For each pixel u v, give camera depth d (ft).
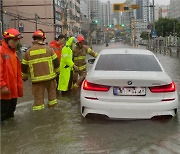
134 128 17.52
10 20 256.93
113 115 17.72
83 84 19.12
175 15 490.49
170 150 14.64
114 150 14.69
